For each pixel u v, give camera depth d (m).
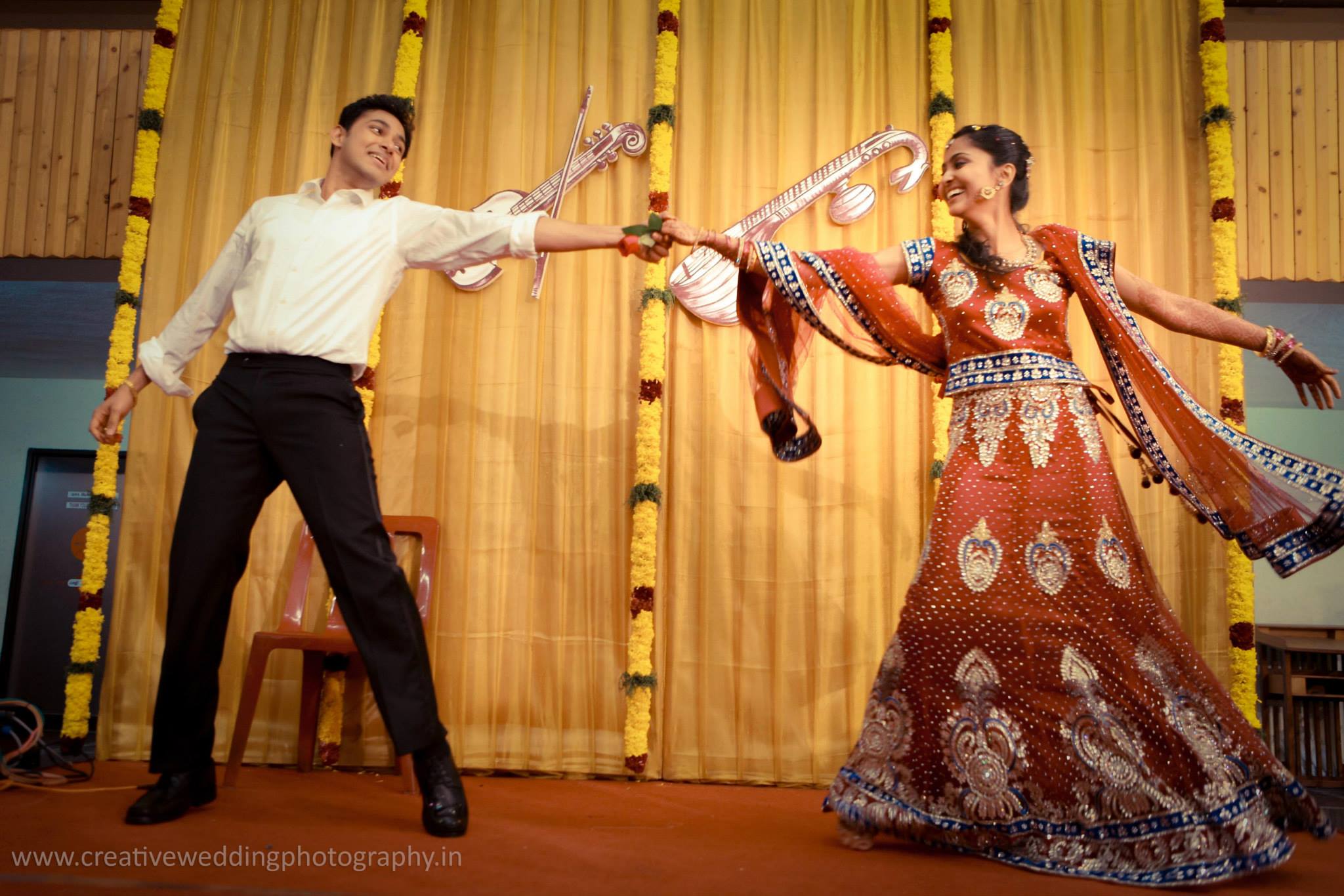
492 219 2.32
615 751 2.96
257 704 3.02
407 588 2.14
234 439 2.17
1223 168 3.12
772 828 2.28
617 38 3.28
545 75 3.29
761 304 2.46
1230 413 3.01
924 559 2.16
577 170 3.21
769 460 3.09
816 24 3.29
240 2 3.38
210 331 2.38
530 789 2.74
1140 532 3.03
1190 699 1.99
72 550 7.41
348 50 3.34
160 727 2.13
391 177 2.45
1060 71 3.25
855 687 2.98
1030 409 2.16
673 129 3.22
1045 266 2.29
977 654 2.04
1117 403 3.09
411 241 2.35
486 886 1.66
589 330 3.15
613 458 3.10
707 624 3.01
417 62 3.27
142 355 2.35
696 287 3.13
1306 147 3.47
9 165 3.69
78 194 3.67
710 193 3.20
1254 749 1.96
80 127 3.70
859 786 2.08
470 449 3.12
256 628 3.06
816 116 3.24
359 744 3.00
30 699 7.16
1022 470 2.13
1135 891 1.80
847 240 3.18
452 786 2.06
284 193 3.28
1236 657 2.94
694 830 2.22
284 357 2.17
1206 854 1.83
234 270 2.34
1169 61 3.24
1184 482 2.31
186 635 2.13
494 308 3.18
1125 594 2.05
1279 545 2.15
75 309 5.74
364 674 3.03
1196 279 3.13
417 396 3.15
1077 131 3.21
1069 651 2.02
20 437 7.48
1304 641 5.30
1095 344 3.12
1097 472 2.13
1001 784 1.97
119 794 2.41
